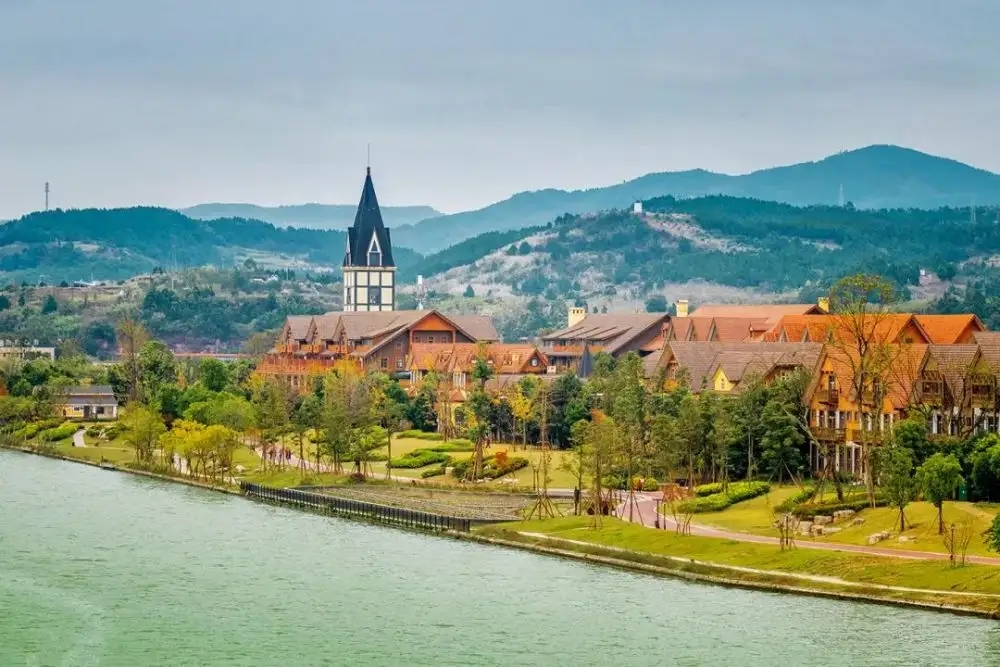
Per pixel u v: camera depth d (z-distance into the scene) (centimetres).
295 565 19238
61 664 14825
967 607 15712
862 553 17462
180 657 15062
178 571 18875
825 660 14462
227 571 18875
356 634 15838
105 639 15700
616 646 15175
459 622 16225
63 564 19338
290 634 15888
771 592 16900
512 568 18800
